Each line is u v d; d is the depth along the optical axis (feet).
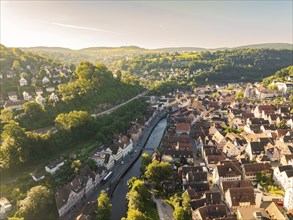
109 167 543.80
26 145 531.50
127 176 538.47
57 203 398.83
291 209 365.81
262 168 480.64
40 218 394.11
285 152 545.03
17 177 499.10
